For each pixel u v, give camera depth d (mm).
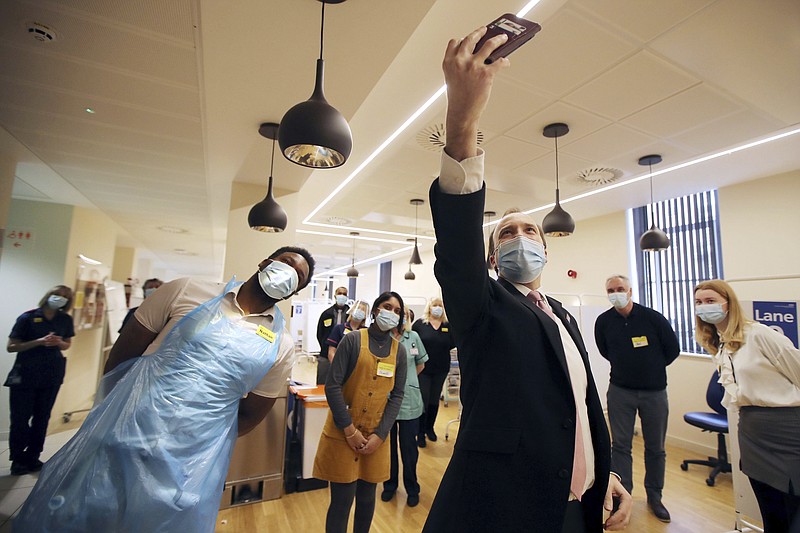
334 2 1537
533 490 738
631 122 2754
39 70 2068
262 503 2637
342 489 1778
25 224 4547
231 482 2598
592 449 876
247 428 1471
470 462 786
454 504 780
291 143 1454
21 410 3186
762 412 1867
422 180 4102
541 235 1061
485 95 691
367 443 1821
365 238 7785
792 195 3607
